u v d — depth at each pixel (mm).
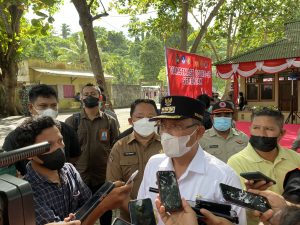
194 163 2041
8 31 13258
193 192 1991
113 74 44469
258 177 1803
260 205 1566
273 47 16688
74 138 3512
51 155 2039
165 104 2072
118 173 3154
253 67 15609
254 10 17219
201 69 7910
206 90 8195
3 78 21078
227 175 2002
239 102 18516
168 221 1588
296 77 16703
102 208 2080
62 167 2199
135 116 3184
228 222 1612
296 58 14547
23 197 1040
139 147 3176
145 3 14195
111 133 4387
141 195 2301
